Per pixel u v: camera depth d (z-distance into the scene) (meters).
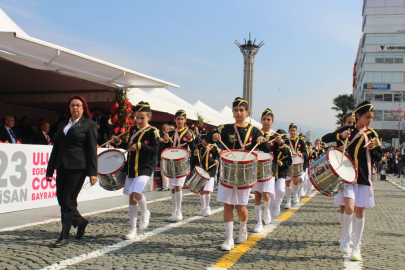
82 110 5.47
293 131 9.93
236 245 5.53
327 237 6.23
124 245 5.36
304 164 11.48
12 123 9.92
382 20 66.44
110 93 12.91
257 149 6.35
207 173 7.53
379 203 11.85
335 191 4.99
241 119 5.71
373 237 6.42
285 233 6.50
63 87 13.49
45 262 4.45
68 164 5.22
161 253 4.98
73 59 9.45
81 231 5.68
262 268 4.45
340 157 5.12
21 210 8.11
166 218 7.75
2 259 4.51
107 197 10.98
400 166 27.77
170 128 10.98
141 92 14.48
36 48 8.60
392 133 60.88
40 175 8.61
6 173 7.75
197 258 4.79
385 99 66.12
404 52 65.88
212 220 7.59
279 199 8.21
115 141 6.18
